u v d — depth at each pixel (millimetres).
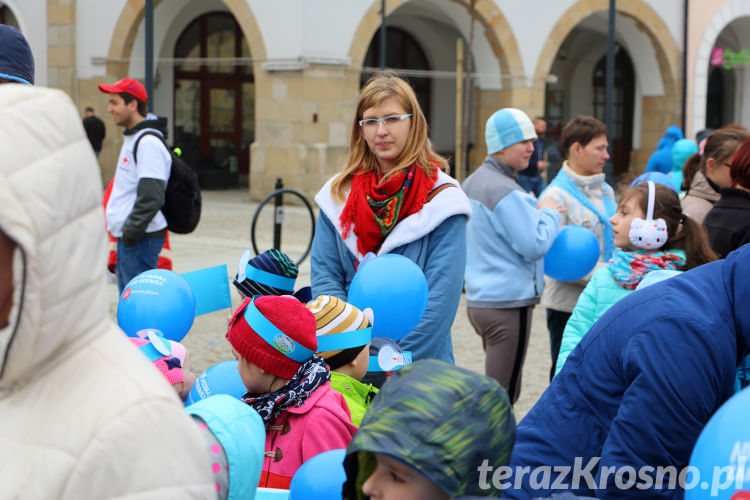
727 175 4098
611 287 2977
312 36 16781
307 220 14305
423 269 3018
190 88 21156
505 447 1399
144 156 4906
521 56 19359
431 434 1320
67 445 1094
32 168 1051
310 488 1828
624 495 1695
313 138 16922
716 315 1682
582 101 24922
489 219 4051
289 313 2297
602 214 4531
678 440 1668
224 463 1422
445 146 23875
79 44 18812
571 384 1890
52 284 1065
